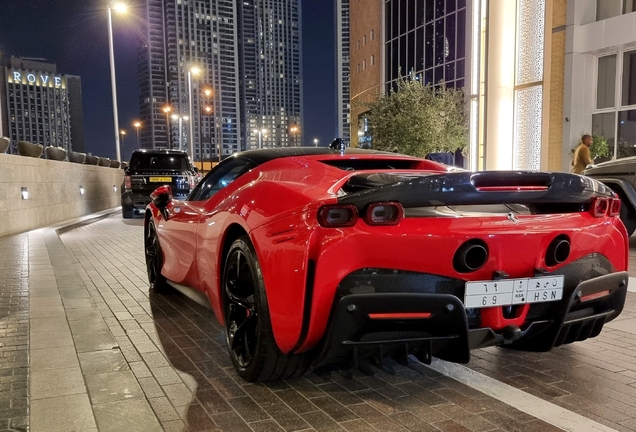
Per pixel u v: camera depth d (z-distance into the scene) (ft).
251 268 8.95
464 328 8.05
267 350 8.73
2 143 32.30
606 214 9.70
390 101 81.71
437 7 104.58
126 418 7.93
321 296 7.74
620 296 9.87
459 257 8.08
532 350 9.55
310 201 8.05
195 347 11.64
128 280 19.40
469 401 8.81
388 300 7.68
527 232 8.48
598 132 66.74
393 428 7.84
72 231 37.68
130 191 48.08
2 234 31.68
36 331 12.38
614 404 8.70
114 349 11.14
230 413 8.31
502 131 79.87
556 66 69.26
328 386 9.42
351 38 166.71
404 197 7.79
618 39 61.67
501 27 78.07
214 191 12.97
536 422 8.04
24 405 8.43
